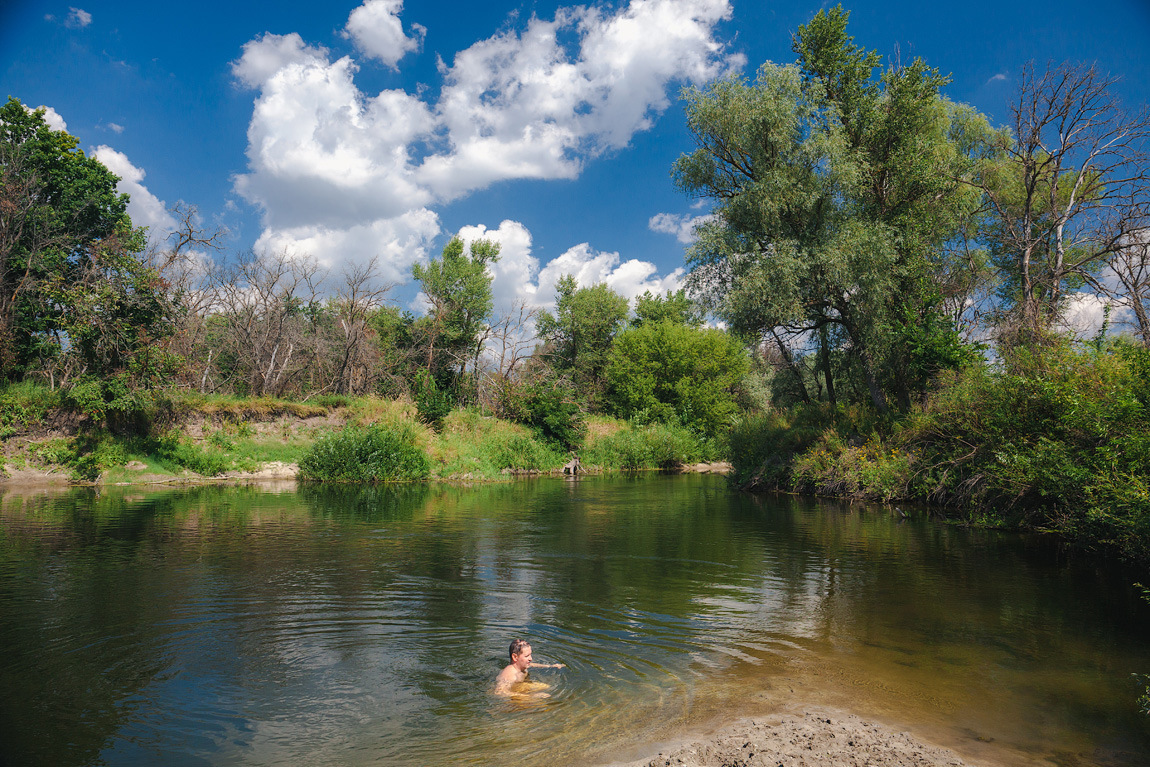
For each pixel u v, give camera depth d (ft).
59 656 22.91
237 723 17.88
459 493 81.92
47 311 94.84
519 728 17.65
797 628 26.91
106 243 93.76
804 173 81.35
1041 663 23.00
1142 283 56.65
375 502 69.15
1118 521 35.58
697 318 90.48
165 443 89.76
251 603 29.68
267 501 67.56
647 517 61.16
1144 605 30.42
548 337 219.61
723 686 20.79
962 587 33.86
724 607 29.94
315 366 146.82
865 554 42.80
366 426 103.60
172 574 34.99
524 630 26.32
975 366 67.26
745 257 80.84
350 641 24.79
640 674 21.76
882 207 84.48
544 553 42.68
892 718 18.56
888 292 78.89
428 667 22.22
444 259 192.95
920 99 80.94
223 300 133.18
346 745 16.61
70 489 75.20
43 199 102.68
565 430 135.33
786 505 71.87
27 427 82.23
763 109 80.48
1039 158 73.05
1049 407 49.98
